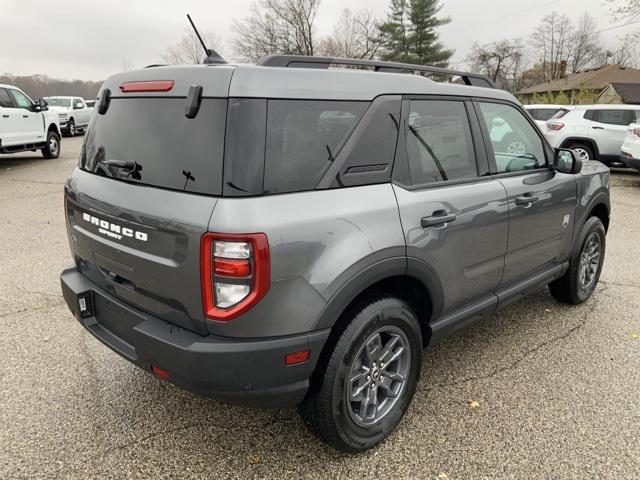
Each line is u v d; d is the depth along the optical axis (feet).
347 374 7.46
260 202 6.35
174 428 8.71
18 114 40.09
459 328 9.67
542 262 11.73
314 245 6.66
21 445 8.20
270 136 6.48
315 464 7.89
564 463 7.87
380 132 7.73
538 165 11.42
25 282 15.47
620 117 39.58
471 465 7.85
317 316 6.77
